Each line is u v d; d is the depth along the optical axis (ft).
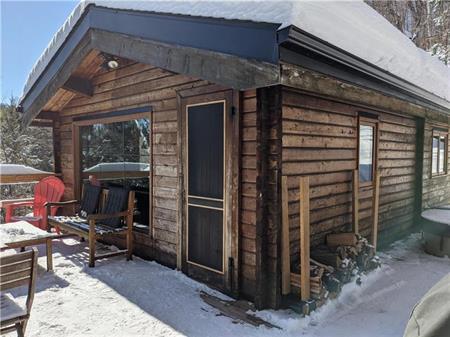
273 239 9.61
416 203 20.42
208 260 11.62
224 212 10.96
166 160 13.60
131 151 15.83
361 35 12.84
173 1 10.00
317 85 9.71
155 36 10.62
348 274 11.16
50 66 16.62
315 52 7.76
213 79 8.90
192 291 11.11
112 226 14.88
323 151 12.00
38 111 17.99
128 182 16.16
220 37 8.53
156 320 9.12
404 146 18.94
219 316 9.37
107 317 9.29
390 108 15.74
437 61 27.71
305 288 9.53
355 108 13.87
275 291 9.63
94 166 18.69
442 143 23.95
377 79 10.80
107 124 17.52
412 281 12.31
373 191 14.56
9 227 14.25
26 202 21.01
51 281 11.91
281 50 7.28
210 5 8.89
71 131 20.27
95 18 13.15
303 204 9.65
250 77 8.05
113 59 15.05
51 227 18.63
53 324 8.87
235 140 10.46
